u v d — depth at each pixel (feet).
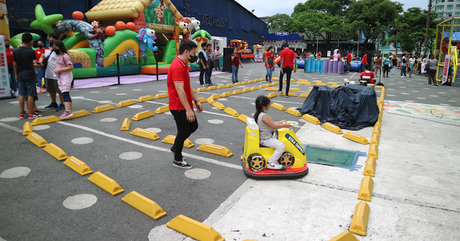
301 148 12.41
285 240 7.89
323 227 8.54
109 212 9.15
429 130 19.93
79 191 10.44
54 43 19.11
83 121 19.93
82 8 62.59
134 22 54.49
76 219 8.70
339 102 21.29
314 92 22.94
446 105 29.73
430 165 13.55
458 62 50.75
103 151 14.52
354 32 177.58
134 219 8.81
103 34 48.42
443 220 8.99
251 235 8.10
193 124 12.92
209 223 8.66
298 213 9.27
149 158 13.82
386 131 19.56
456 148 16.12
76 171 12.04
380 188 11.10
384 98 33.78
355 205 9.84
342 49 234.17
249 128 11.99
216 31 122.93
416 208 9.68
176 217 8.41
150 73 54.24
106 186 10.56
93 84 38.91
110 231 8.16
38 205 9.41
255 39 178.09
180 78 11.48
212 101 27.53
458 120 23.00
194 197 10.25
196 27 72.54
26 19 52.13
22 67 19.25
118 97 29.25
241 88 40.01
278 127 11.89
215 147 14.70
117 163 13.10
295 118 22.53
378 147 16.14
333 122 20.84
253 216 9.06
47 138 16.10
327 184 11.37
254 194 10.48
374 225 8.66
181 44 11.75
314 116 22.13
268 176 11.61
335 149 15.53
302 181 11.61
